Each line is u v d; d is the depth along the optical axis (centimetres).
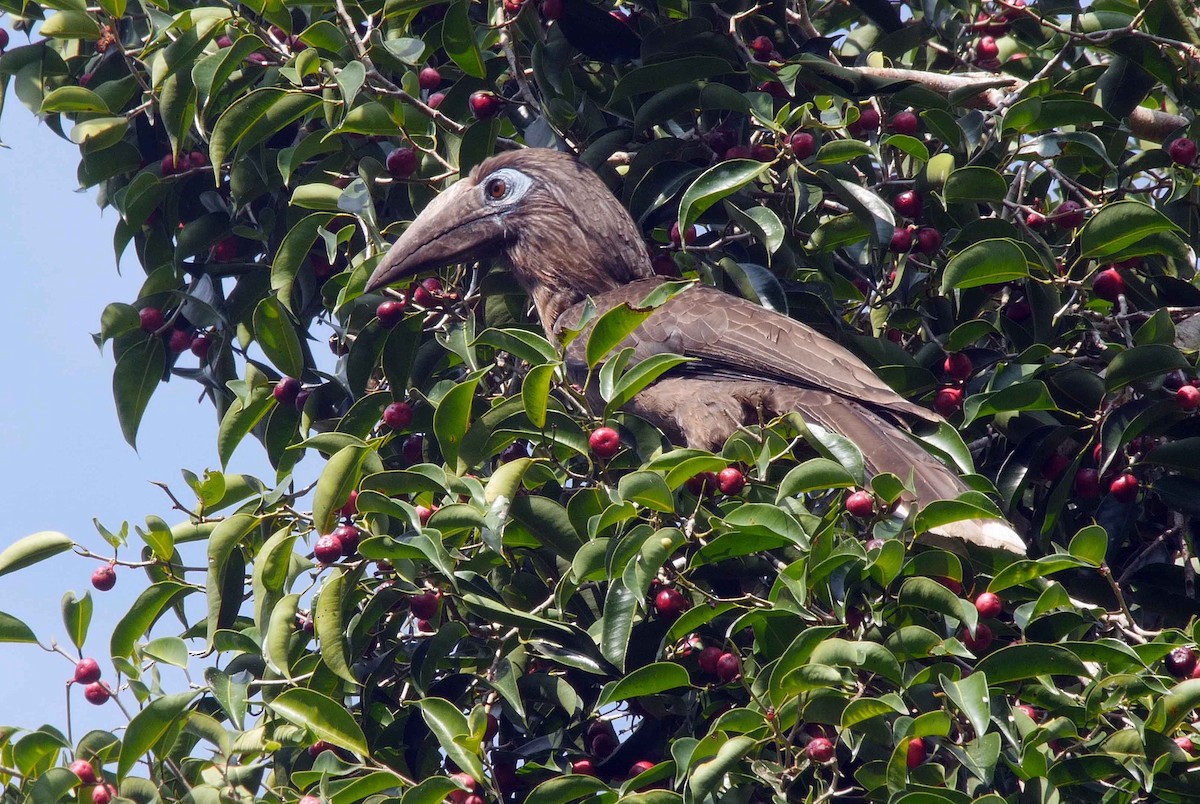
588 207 1080
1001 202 903
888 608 768
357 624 821
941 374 948
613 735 878
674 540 731
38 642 851
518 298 1088
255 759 825
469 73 963
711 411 975
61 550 862
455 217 1060
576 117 1036
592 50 1004
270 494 888
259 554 798
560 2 993
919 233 952
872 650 702
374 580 841
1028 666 717
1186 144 958
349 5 989
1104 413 885
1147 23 952
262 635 799
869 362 963
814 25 1131
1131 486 887
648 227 1105
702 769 696
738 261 986
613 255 1083
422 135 966
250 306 1044
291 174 1045
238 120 916
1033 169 1096
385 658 848
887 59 1062
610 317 768
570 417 812
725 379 988
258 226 1051
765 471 791
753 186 987
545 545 820
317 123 1048
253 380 948
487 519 762
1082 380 880
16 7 1002
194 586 852
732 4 1012
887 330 1001
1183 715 702
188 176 1036
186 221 1079
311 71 902
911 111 981
